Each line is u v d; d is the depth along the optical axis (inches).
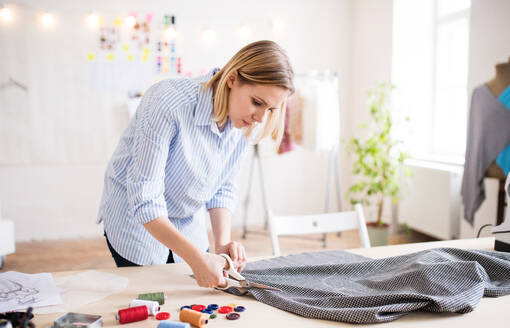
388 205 165.9
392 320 34.7
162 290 41.6
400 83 160.7
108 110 163.2
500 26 111.9
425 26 160.9
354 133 187.0
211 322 34.5
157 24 166.1
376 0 168.1
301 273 44.8
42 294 39.8
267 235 165.9
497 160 103.2
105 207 51.8
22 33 152.8
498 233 52.2
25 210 158.4
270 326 33.9
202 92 44.0
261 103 41.5
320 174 187.3
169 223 41.1
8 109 153.6
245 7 174.9
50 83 157.0
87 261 134.2
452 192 132.3
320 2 182.1
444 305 34.8
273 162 182.2
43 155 158.2
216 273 39.5
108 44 161.3
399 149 160.9
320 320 35.1
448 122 157.5
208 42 171.8
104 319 35.1
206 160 47.8
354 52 185.6
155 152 41.2
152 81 166.9
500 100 101.7
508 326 33.9
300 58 181.9
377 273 44.0
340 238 161.6
